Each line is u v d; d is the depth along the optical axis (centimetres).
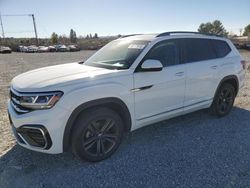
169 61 424
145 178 320
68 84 321
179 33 460
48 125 309
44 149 321
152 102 399
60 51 5041
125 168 343
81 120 333
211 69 483
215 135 447
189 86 447
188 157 370
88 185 308
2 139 430
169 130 468
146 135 446
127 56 400
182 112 454
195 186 304
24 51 5156
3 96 743
